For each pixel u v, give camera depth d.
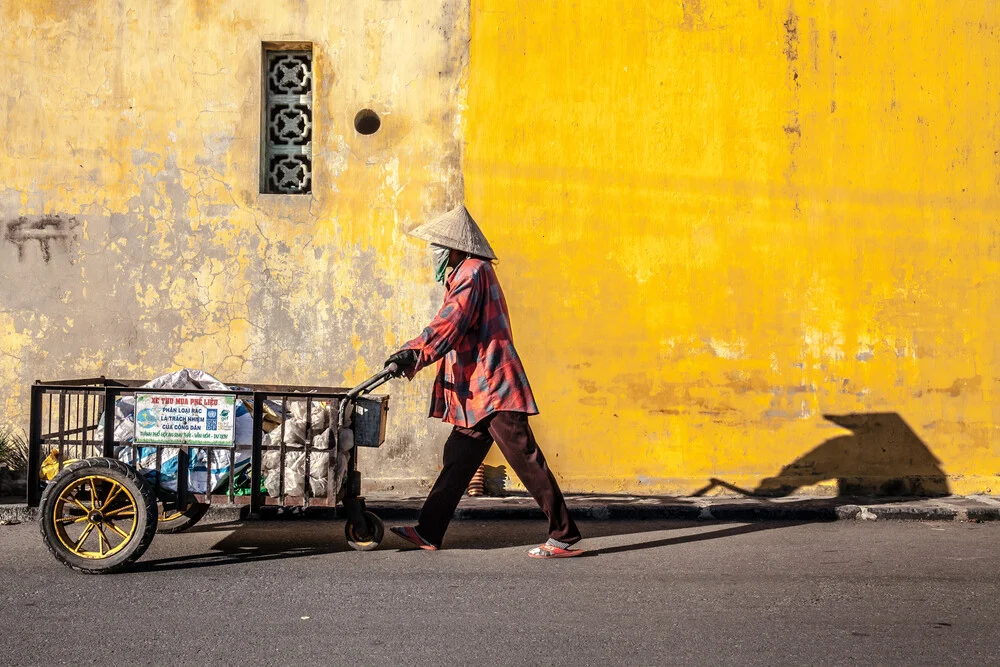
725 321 7.41
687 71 7.44
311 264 7.36
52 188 7.30
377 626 4.09
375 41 7.39
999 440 7.44
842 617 4.24
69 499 5.06
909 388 7.43
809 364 7.43
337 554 5.51
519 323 7.42
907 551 5.64
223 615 4.25
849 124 7.45
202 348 7.33
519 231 7.41
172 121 7.33
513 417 5.37
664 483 7.40
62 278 7.29
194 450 5.36
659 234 7.42
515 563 5.29
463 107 7.42
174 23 7.33
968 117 7.48
